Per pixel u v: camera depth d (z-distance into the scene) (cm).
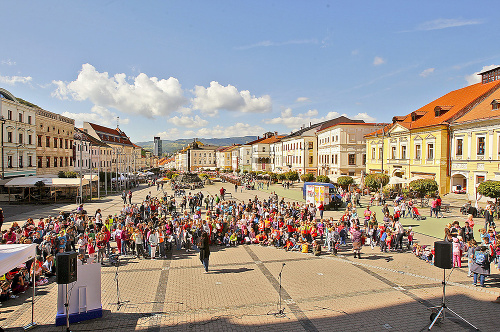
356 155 6119
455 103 4200
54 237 1540
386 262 1563
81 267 966
